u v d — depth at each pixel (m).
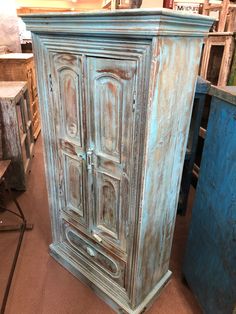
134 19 0.75
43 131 1.33
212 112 1.17
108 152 1.09
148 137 0.90
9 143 2.28
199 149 2.45
